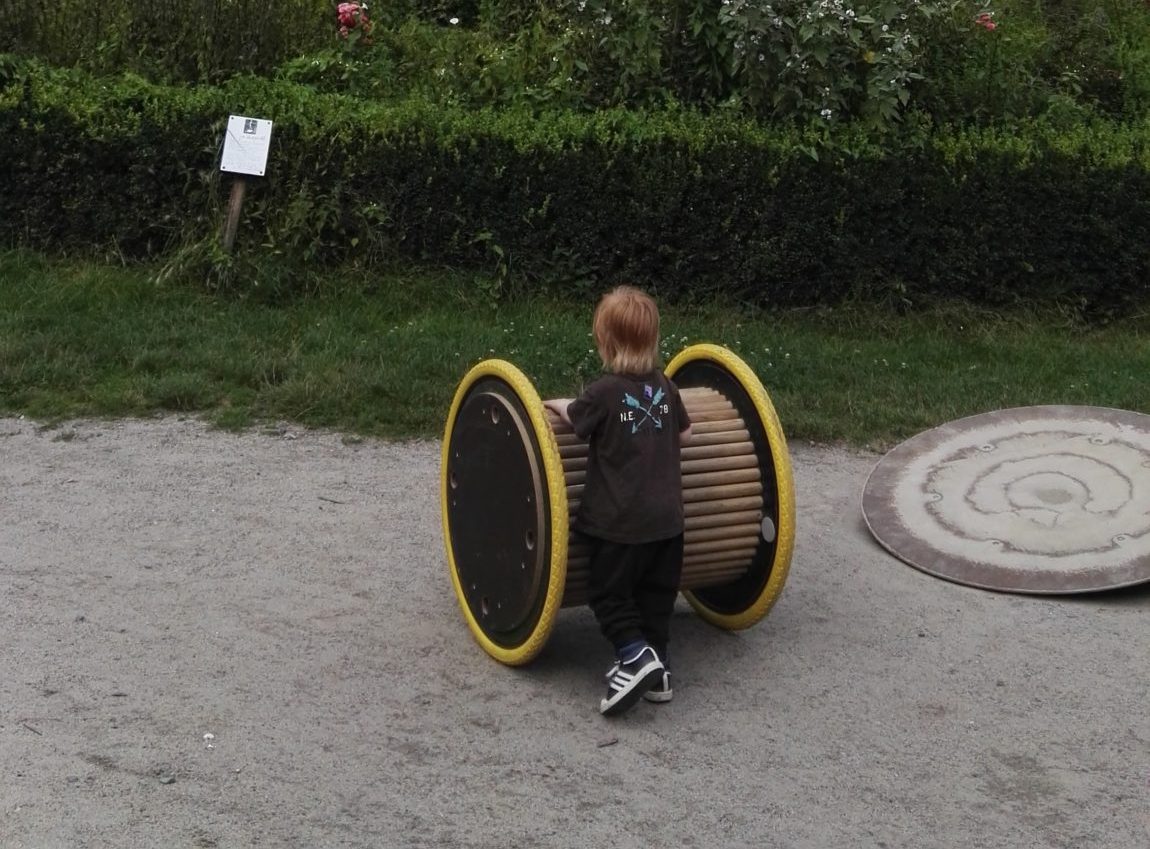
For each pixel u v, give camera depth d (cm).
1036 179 992
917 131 998
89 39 1091
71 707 448
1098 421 699
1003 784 432
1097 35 1243
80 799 394
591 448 466
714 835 396
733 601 532
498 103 1070
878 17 1036
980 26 1153
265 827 387
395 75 1107
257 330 880
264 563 585
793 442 789
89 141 950
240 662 490
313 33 1138
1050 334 991
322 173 961
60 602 531
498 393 491
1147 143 1030
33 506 635
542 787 418
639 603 474
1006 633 550
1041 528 624
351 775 418
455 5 1290
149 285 927
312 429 766
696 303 977
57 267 950
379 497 673
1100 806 421
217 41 1091
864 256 979
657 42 1034
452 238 962
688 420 485
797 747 451
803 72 1009
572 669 503
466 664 500
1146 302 1034
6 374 791
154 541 602
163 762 418
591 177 955
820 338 943
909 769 440
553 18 1166
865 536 657
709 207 963
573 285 970
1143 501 626
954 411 818
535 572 467
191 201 961
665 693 477
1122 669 520
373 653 505
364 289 945
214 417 771
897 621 559
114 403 773
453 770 425
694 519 502
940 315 984
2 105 950
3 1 1075
